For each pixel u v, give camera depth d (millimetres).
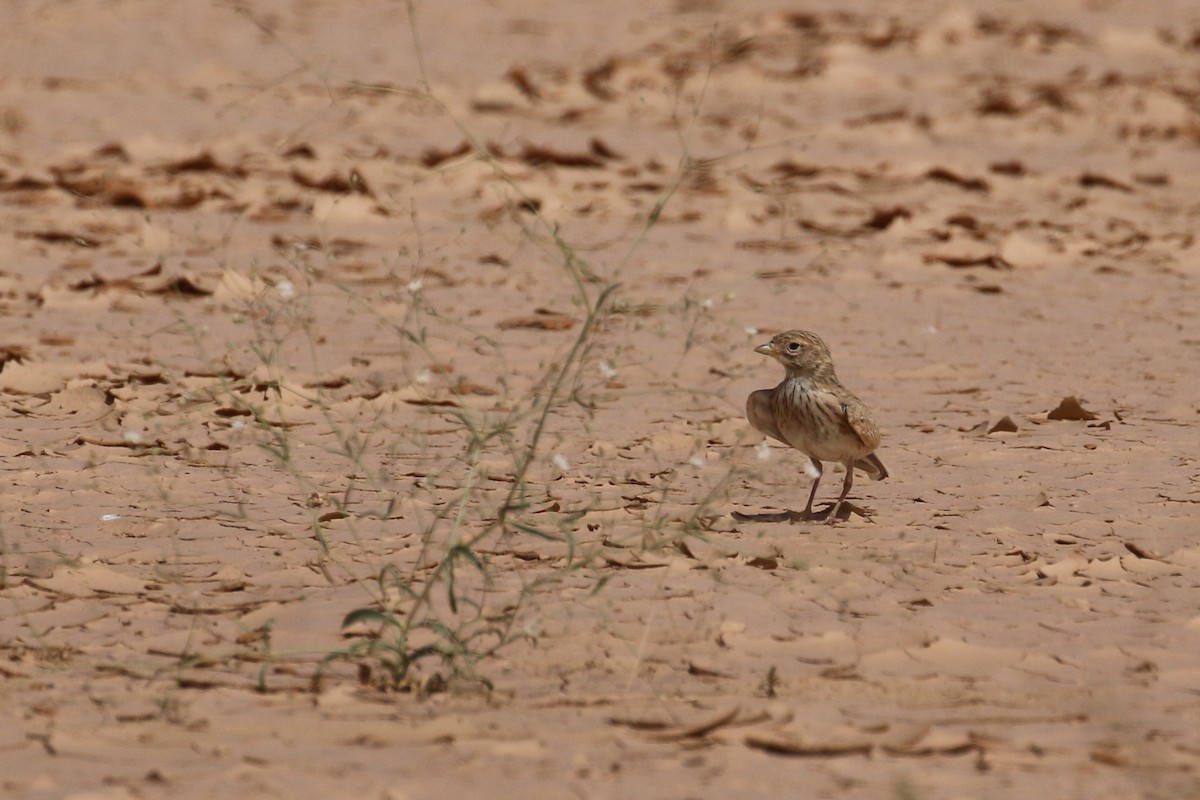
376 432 12766
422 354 15867
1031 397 14711
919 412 14156
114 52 40156
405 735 6777
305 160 27531
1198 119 35250
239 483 11148
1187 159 31297
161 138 28609
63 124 30969
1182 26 47781
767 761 6555
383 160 27562
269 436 12461
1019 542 10109
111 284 18297
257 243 21594
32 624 8312
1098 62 42438
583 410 13719
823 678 7660
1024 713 7219
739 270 21047
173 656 7836
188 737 6730
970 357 16484
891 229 24156
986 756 6629
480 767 6422
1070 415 13766
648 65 39281
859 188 27672
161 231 21953
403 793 6121
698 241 23141
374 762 6469
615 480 11477
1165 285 20797
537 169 27891
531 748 6641
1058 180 28766
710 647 8070
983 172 28641
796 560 9617
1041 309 19172
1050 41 45438
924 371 15773
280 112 32844
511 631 8219
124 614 8477
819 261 21875
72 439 12289
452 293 19172
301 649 7449
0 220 22516
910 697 7430
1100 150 32188
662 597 8852
